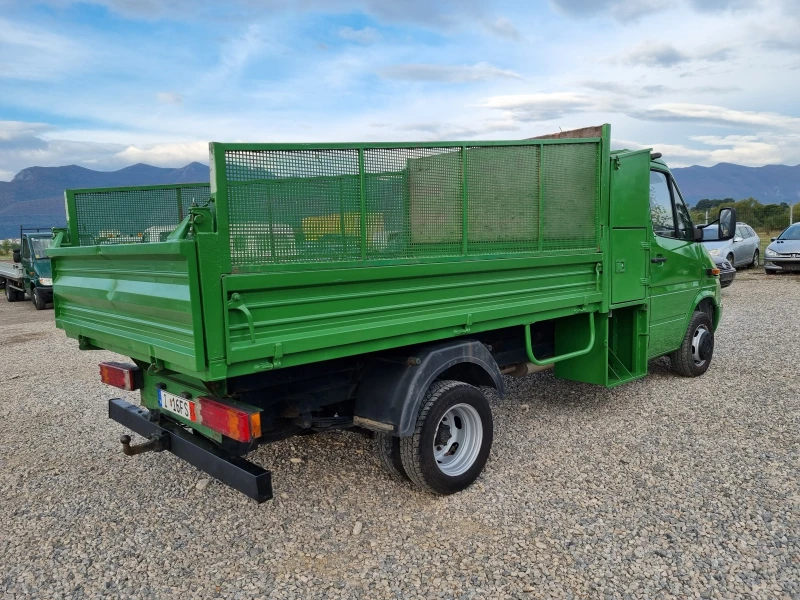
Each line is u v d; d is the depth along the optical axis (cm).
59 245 404
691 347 621
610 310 485
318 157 291
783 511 330
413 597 264
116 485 399
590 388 603
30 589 279
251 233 269
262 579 283
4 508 368
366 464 421
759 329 902
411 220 338
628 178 488
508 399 572
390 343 323
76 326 398
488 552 299
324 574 285
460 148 360
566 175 432
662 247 553
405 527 329
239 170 263
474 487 378
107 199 429
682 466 399
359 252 312
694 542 301
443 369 352
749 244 1844
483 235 379
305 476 402
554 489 370
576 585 268
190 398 325
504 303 389
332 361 351
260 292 269
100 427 529
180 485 396
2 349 956
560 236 434
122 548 316
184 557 305
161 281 283
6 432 520
